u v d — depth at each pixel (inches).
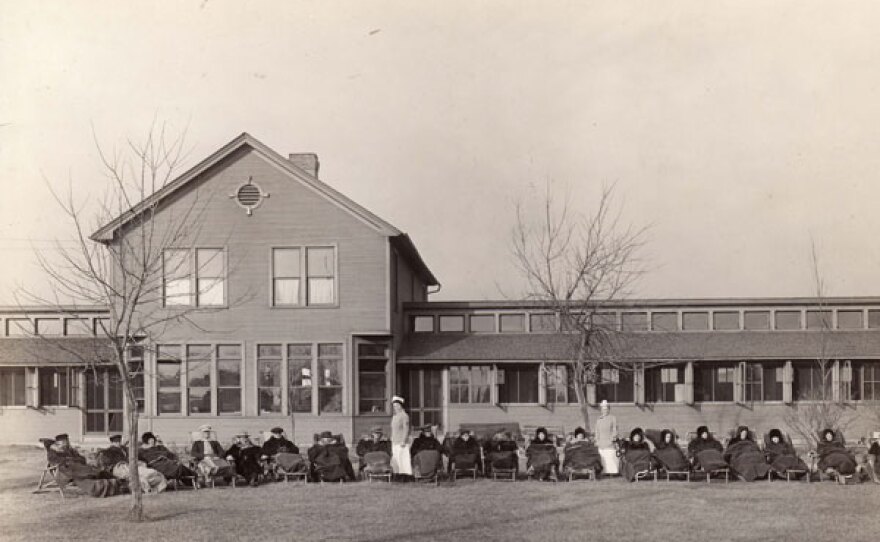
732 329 1305.4
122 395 1270.9
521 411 1259.8
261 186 1178.6
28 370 1290.6
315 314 1168.2
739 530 533.3
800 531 529.0
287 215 1176.2
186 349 1162.6
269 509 641.6
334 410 1160.8
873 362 1231.5
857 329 1284.4
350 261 1171.3
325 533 540.4
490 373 1266.0
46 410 1286.9
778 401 1235.2
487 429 1211.9
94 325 1325.0
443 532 539.2
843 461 766.5
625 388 1247.5
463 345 1277.1
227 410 1161.4
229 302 1168.2
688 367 1237.1
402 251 1310.3
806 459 986.1
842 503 641.0
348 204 1170.0
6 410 1289.4
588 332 1088.2
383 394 1174.3
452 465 820.6
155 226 1160.2
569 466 807.1
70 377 1291.8
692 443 845.8
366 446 874.8
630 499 669.3
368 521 582.2
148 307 1160.8
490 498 685.3
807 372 1242.6
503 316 1339.8
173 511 639.1
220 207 1176.8
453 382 1269.7
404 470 813.9
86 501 698.2
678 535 519.5
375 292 1167.6
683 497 676.7
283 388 1160.8
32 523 588.4
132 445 608.4
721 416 1238.3
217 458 796.0
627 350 1231.5
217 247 1172.5
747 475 778.2
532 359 1240.2
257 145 1175.0
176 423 1157.7
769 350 1227.9
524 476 848.3
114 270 1128.8
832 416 1119.6
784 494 690.2
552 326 1325.0
